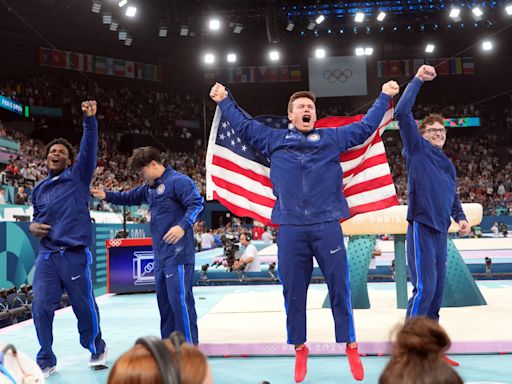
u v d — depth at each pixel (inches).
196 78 1364.4
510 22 1123.9
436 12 1047.6
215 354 158.1
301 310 130.6
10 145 689.0
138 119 1274.6
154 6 1003.3
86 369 148.0
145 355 31.9
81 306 145.7
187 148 1302.9
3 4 1028.5
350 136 134.9
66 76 1189.1
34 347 179.9
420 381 35.4
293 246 130.2
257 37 1254.9
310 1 1003.3
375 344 155.2
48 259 144.3
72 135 1090.7
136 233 627.8
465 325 177.9
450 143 1337.4
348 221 231.1
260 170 159.8
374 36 1254.3
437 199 141.3
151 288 379.6
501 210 1020.5
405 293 236.2
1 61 1098.7
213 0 1006.4
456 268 233.6
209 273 434.3
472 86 1353.3
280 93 1379.2
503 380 121.8
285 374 135.9
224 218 1192.8
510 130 1320.1
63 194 146.9
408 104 140.4
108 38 1227.9
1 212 360.8
